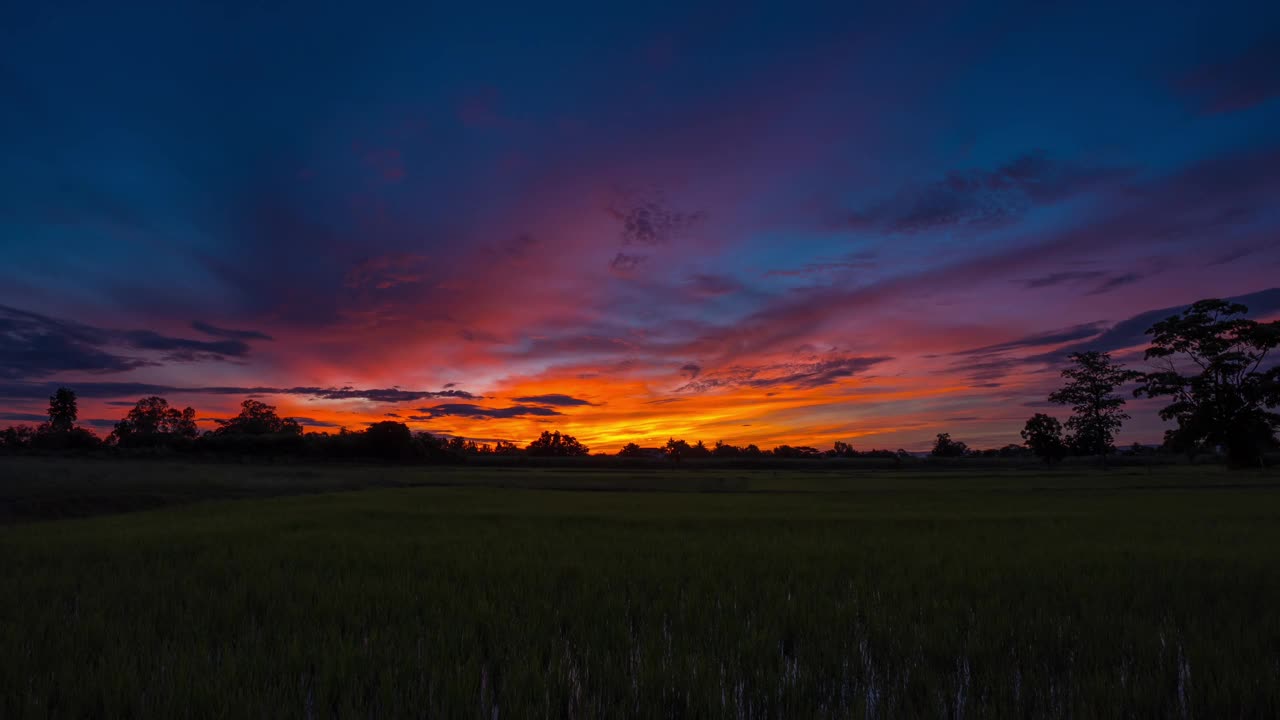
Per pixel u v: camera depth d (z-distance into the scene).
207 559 9.79
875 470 84.94
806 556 10.29
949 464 94.81
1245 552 10.23
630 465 99.56
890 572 8.60
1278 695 3.77
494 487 42.19
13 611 6.07
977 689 4.06
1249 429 54.03
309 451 83.50
